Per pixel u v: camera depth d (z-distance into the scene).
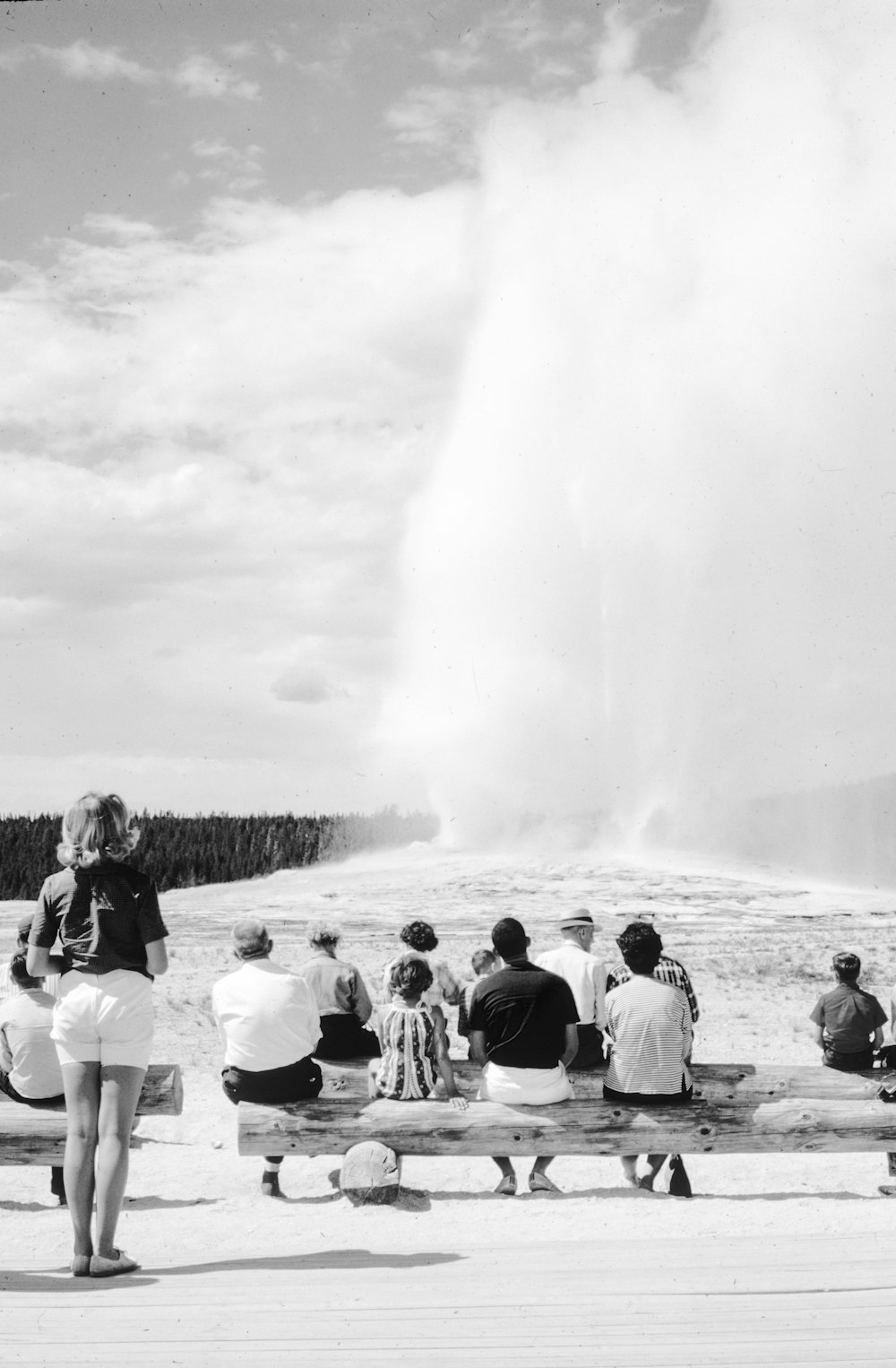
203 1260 5.38
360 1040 8.40
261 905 38.38
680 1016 7.56
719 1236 5.82
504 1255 5.16
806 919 35.56
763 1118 7.38
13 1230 6.63
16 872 61.06
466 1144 7.30
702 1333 3.78
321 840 65.06
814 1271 4.56
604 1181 8.43
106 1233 5.05
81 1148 5.14
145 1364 3.58
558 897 39.50
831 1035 8.82
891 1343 3.67
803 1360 3.52
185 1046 14.84
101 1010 5.21
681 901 38.91
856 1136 7.39
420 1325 3.92
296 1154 7.32
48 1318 4.12
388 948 26.95
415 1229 6.34
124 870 5.37
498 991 7.53
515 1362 3.54
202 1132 10.13
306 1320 4.02
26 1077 7.45
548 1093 7.47
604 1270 4.68
